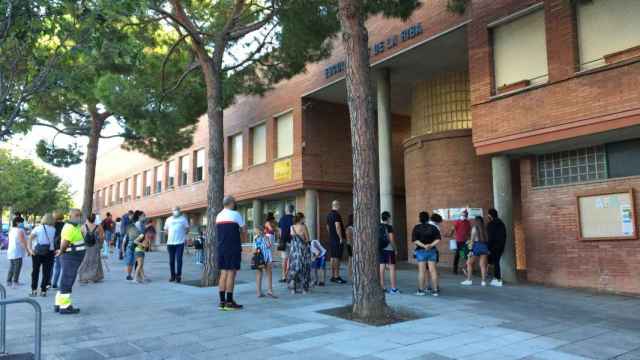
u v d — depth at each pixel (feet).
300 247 36.94
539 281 42.14
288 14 44.16
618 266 36.86
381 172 59.82
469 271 41.42
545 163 43.34
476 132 44.34
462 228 49.78
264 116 77.66
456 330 24.18
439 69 58.95
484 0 44.75
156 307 30.68
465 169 55.47
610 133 35.88
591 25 37.55
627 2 35.78
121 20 34.99
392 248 36.86
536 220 42.86
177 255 44.78
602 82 35.47
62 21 24.08
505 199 43.29
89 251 44.04
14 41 22.98
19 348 20.95
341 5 29.45
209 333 23.57
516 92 40.93
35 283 36.32
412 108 64.69
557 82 38.24
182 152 107.55
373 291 27.30
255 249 34.76
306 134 69.41
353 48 29.12
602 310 29.89
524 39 42.34
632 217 36.40
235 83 53.78
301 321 26.22
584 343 22.16
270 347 20.97
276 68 52.42
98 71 46.83
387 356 19.63
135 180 132.57
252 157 81.61
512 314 28.30
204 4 51.13
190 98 53.93
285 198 77.97
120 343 21.75
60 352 20.25
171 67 52.85
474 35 45.37
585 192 39.37
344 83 63.16
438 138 57.47
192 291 37.81
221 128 44.52
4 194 161.48
